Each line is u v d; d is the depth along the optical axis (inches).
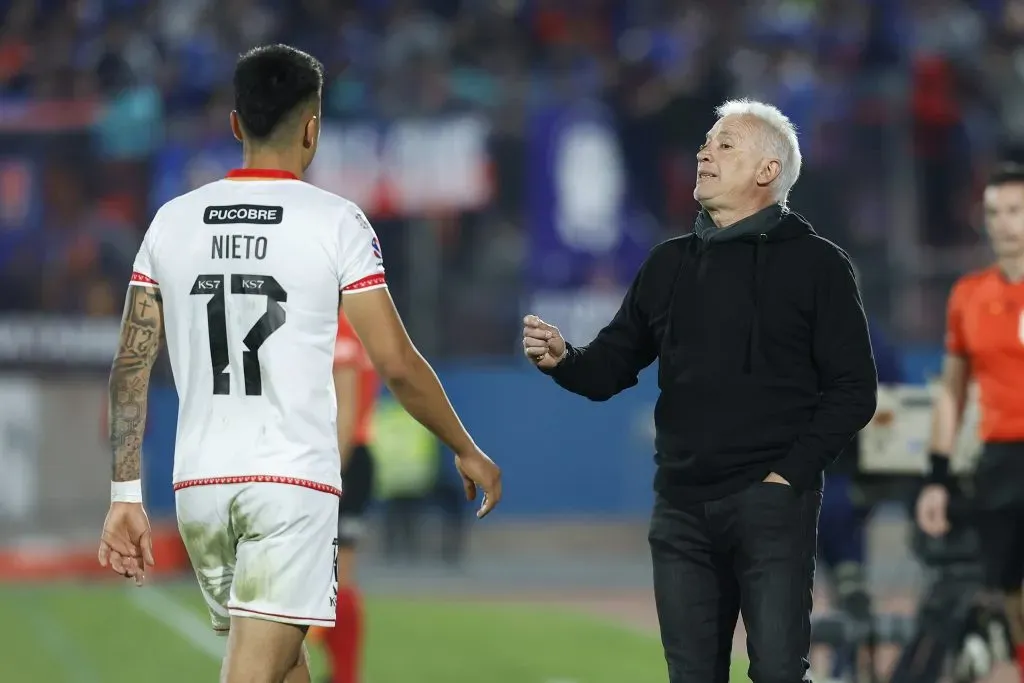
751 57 2603.3
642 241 2394.2
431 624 1643.7
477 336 2368.4
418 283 2330.2
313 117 647.8
